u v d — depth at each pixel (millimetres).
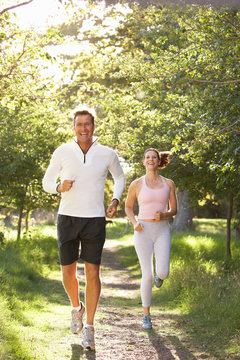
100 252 4031
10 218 24031
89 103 18500
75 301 4125
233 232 20562
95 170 3996
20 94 6273
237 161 5574
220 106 5406
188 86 8812
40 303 6434
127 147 9227
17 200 13227
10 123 11320
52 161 4066
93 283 4016
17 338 3934
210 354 4023
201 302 6145
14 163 11562
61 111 13516
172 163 8820
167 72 5527
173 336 4707
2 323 4285
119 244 23406
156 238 5172
